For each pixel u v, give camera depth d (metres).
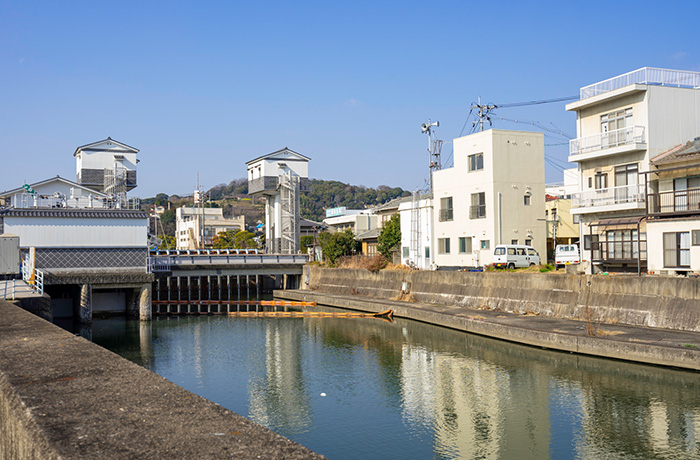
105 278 38.59
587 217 33.47
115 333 35.78
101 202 49.53
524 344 26.28
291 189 61.31
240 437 3.62
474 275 36.22
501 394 19.77
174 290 60.84
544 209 42.78
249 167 68.19
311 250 66.19
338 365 25.69
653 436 15.38
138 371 5.52
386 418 18.08
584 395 18.89
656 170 27.89
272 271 56.84
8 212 37.59
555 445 15.20
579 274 28.58
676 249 26.47
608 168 32.34
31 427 3.81
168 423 3.88
